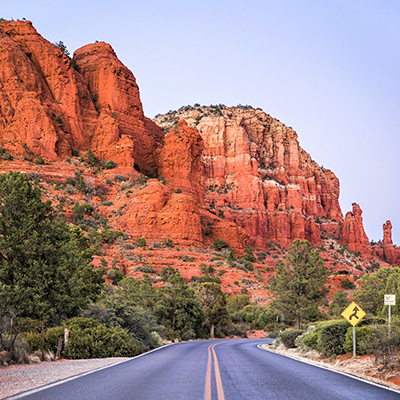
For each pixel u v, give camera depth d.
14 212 25.73
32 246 25.17
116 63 155.62
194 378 13.05
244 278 111.12
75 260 28.62
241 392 10.56
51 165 123.00
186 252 115.50
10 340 18.91
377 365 16.25
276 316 81.44
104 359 21.28
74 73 147.25
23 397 9.72
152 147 154.75
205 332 67.25
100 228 111.69
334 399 9.77
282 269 48.12
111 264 94.44
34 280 24.75
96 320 28.39
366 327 20.55
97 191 125.00
